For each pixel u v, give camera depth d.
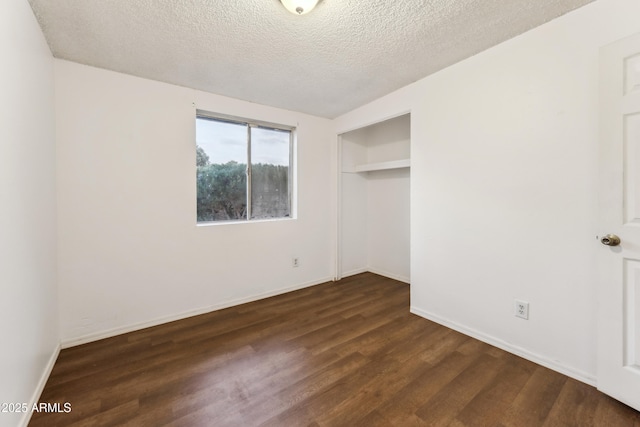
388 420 1.40
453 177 2.32
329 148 3.75
